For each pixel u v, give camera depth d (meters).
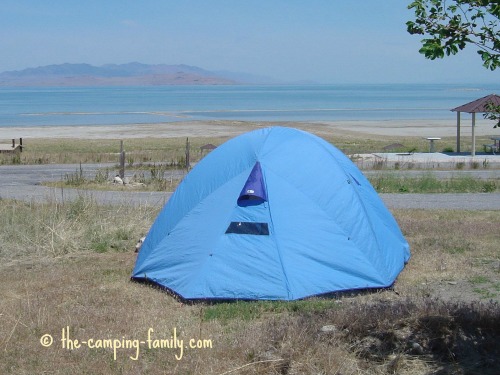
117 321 7.15
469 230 12.55
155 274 8.77
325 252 8.41
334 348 5.98
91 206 13.53
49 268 9.84
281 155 9.01
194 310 7.69
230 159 9.18
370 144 42.53
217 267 8.23
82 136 52.31
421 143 43.16
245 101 151.38
